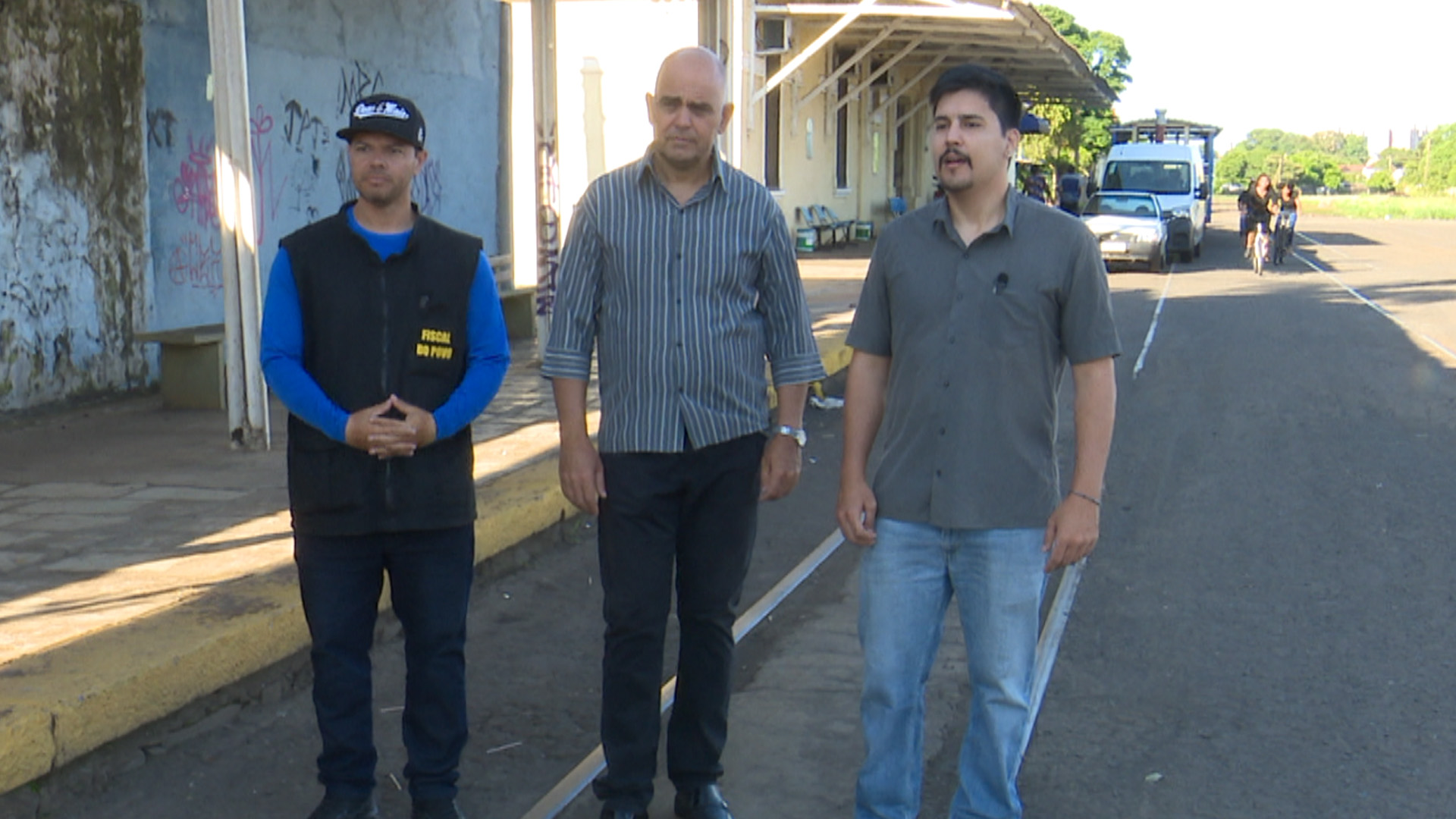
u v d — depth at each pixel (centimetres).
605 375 391
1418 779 437
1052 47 2378
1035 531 350
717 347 383
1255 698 504
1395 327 1608
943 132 340
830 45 2675
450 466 386
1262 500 782
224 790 423
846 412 368
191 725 458
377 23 1239
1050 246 343
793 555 692
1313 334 1532
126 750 432
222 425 872
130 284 961
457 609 394
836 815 418
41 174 877
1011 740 355
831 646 560
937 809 420
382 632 558
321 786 430
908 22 2289
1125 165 3009
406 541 388
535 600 615
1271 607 600
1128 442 947
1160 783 436
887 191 3291
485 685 517
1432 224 5416
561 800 419
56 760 400
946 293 347
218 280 1061
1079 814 416
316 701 388
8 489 695
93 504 665
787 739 471
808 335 402
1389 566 655
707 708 403
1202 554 679
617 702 394
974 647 357
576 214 391
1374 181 15075
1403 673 524
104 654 446
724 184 386
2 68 841
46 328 890
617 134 1933
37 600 507
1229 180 15350
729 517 395
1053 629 574
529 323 1368
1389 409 1066
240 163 775
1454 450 910
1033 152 4784
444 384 384
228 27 759
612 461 387
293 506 385
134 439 825
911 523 356
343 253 378
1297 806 420
